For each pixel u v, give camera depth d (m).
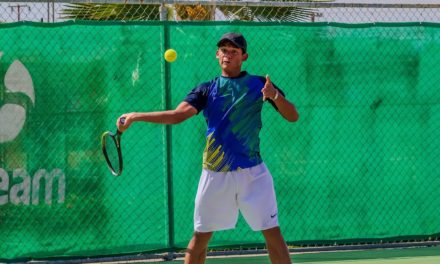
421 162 19.72
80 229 17.86
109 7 24.61
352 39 19.16
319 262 18.27
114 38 17.84
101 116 17.84
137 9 24.08
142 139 18.08
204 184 12.98
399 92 19.48
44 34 17.50
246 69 18.56
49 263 17.88
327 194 19.16
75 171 17.78
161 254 18.56
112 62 17.86
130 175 18.05
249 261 18.34
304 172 19.02
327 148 19.12
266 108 18.77
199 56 18.33
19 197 17.52
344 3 19.00
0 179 17.42
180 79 18.22
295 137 18.94
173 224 18.33
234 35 12.98
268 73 18.70
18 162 17.48
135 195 18.11
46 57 17.53
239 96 12.83
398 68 19.45
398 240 19.66
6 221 17.50
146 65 18.05
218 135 12.84
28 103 17.48
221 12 26.48
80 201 17.83
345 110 19.17
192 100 12.87
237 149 12.83
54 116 17.61
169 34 18.16
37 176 17.58
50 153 17.62
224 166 12.81
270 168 18.81
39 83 17.52
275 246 12.99
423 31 19.56
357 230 19.36
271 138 18.81
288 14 25.91
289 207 18.95
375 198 19.44
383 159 19.47
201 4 18.09
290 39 18.80
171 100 18.16
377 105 19.36
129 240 18.12
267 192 12.93
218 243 18.75
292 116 12.77
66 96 17.66
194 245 13.16
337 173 19.20
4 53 17.36
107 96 17.84
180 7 27.20
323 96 19.03
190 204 18.41
